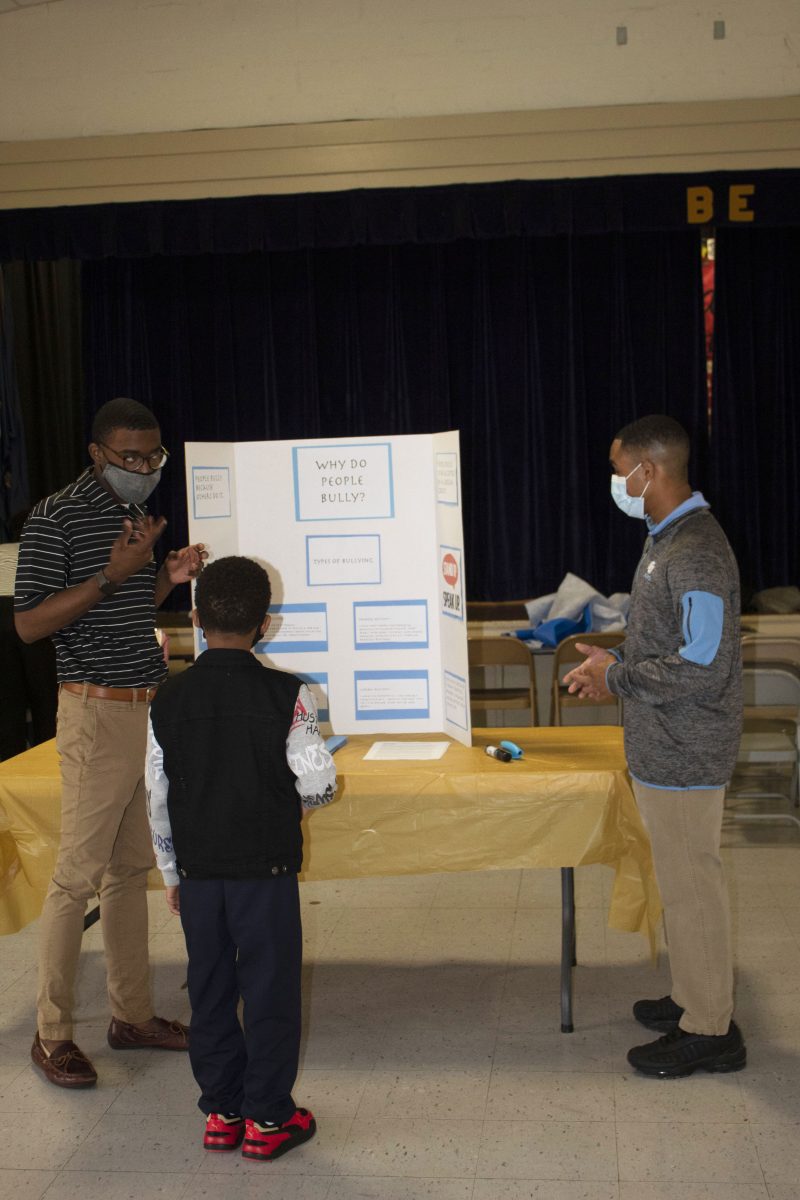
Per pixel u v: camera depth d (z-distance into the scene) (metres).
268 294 6.09
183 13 5.62
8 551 5.01
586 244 5.95
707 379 6.03
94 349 6.21
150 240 5.72
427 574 3.03
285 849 2.19
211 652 2.24
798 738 4.54
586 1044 2.75
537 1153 2.29
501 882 3.96
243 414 6.22
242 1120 2.38
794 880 3.89
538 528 6.11
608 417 6.05
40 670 4.92
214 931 2.21
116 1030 2.80
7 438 6.36
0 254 5.81
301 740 2.19
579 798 2.66
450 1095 2.53
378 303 6.08
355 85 5.59
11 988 3.21
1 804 2.76
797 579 6.09
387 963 3.29
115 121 5.71
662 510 2.57
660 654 2.52
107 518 2.64
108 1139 2.41
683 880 2.53
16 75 5.73
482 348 6.02
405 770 2.73
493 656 5.07
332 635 3.09
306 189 5.64
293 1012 2.25
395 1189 2.20
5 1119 2.50
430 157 5.57
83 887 2.59
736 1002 2.94
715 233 5.86
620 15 5.44
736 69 5.42
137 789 2.72
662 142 5.45
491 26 5.50
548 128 5.49
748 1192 2.14
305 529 3.05
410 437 2.97
